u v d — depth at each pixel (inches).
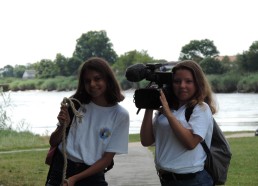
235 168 451.5
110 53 4456.2
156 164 177.6
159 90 173.0
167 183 175.6
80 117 170.2
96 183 177.6
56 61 4626.0
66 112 174.1
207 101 179.0
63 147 170.9
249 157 517.7
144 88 175.8
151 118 179.3
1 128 906.7
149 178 401.4
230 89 3085.6
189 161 171.6
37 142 771.4
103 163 176.6
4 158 557.6
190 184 171.8
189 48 3924.7
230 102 2215.8
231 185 375.6
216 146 176.9
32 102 2603.3
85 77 178.5
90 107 179.0
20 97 3255.4
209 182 173.8
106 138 177.5
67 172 176.1
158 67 180.9
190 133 169.2
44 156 570.6
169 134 173.9
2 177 418.3
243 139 738.8
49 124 1278.3
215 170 174.6
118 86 179.9
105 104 180.1
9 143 743.1
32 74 5452.8
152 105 175.9
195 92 176.4
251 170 440.8
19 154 599.8
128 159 512.4
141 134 181.0
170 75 178.7
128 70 173.0
